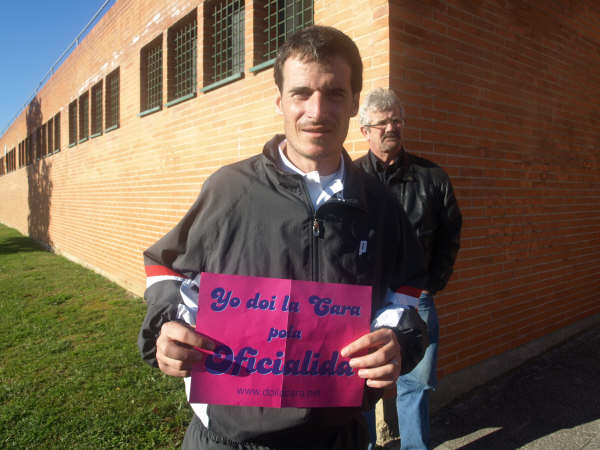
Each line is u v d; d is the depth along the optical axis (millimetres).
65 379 3439
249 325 1040
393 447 2607
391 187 2254
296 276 1080
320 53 1065
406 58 2709
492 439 2676
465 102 3115
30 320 5098
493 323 3436
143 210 6070
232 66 4527
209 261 1120
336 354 1061
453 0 3025
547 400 3111
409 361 1122
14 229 18750
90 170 8492
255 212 1102
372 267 1141
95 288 6770
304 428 1076
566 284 4250
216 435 1140
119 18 6840
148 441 2598
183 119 4996
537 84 3781
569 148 4215
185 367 1032
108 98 7590
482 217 3295
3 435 2662
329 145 1110
